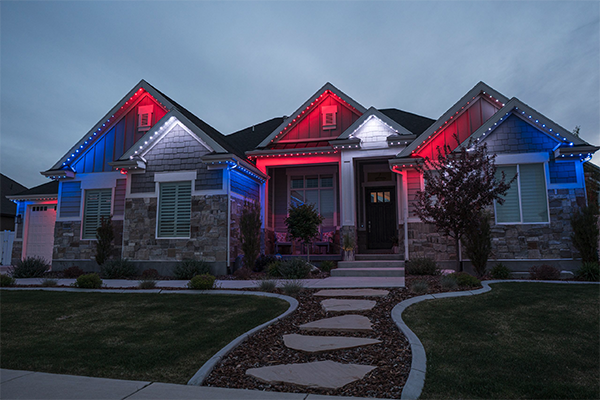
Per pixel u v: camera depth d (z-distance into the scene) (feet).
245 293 30.50
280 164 58.08
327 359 16.47
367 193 60.54
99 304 27.71
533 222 41.73
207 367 15.44
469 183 33.86
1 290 34.24
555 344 17.24
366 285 32.78
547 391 12.60
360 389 13.37
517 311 22.77
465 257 43.47
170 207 49.06
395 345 17.76
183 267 43.93
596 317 21.12
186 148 49.49
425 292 28.63
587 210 38.55
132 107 58.29
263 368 15.39
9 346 18.78
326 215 61.57
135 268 47.62
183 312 24.85
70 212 57.47
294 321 22.48
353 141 51.96
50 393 13.19
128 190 50.49
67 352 17.72
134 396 12.89
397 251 54.19
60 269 55.93
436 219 35.53
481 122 47.39
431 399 12.28
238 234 49.78
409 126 57.21
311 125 61.36
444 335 18.69
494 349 16.69
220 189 47.42
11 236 77.25
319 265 51.88
